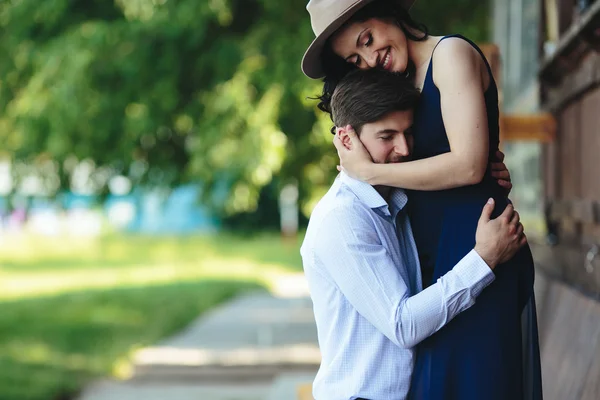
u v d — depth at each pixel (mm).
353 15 3217
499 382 3107
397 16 3248
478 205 3195
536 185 8164
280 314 15891
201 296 19078
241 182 13148
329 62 3414
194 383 9961
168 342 12844
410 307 3043
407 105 3131
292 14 12367
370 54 3225
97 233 44219
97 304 18047
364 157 3160
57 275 25562
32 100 13203
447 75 3115
